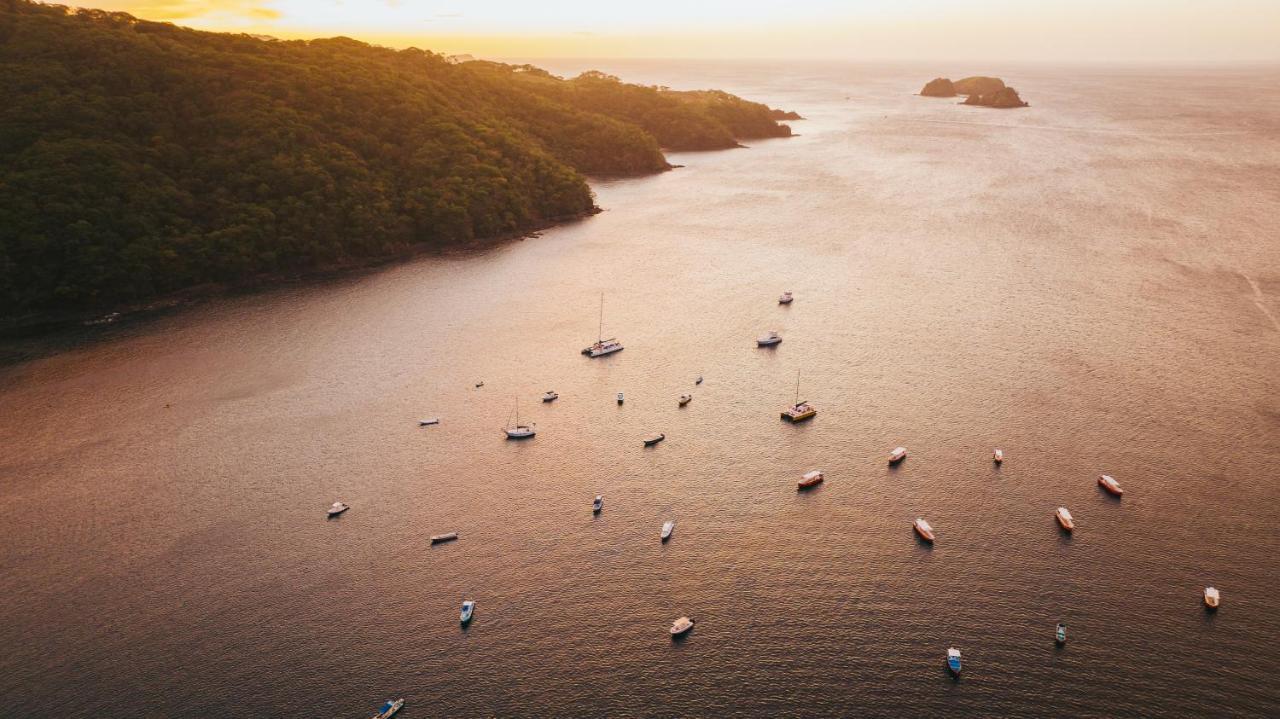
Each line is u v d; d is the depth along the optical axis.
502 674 90.12
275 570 105.25
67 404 143.38
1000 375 157.88
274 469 126.62
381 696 87.19
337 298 199.25
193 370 157.88
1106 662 90.75
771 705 86.00
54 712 84.56
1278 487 120.44
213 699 86.44
